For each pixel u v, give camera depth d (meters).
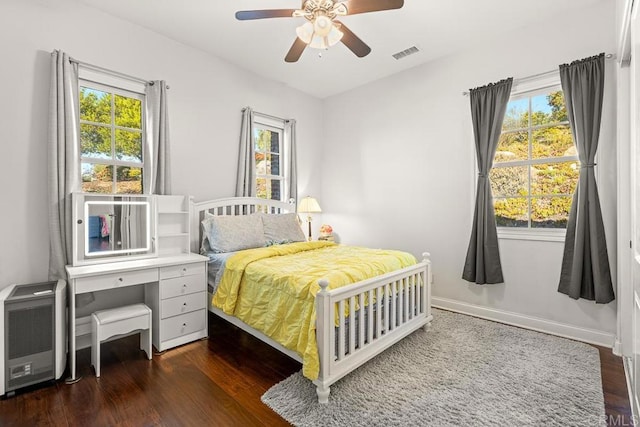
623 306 2.28
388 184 3.99
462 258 3.33
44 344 1.98
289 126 4.25
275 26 2.91
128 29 2.83
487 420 1.65
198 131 3.34
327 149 4.73
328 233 4.36
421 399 1.83
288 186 4.27
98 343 2.12
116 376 2.12
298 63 3.65
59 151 2.37
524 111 3.00
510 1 2.53
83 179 2.67
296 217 3.94
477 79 3.20
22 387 1.91
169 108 3.11
